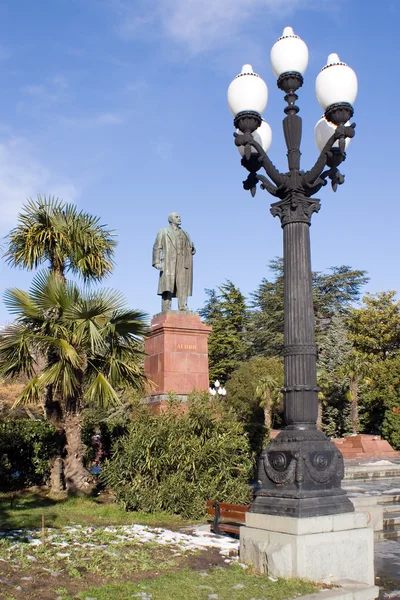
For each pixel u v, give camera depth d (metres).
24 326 12.80
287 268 7.40
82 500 12.46
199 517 10.91
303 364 7.06
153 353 15.84
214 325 47.91
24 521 9.84
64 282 14.10
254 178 8.07
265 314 45.88
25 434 14.88
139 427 12.16
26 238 13.73
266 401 34.47
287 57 7.62
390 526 11.54
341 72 7.13
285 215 7.55
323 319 47.44
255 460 13.12
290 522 6.50
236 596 5.74
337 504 6.80
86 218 14.21
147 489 11.40
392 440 31.12
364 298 41.78
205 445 11.62
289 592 5.88
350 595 5.89
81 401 13.26
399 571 8.09
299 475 6.67
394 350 41.00
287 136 7.69
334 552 6.53
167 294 16.25
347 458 26.16
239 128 7.54
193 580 6.31
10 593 5.70
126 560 7.26
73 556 7.32
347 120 7.21
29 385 11.98
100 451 16.25
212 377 46.19
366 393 36.84
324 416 39.59
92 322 12.37
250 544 6.91
